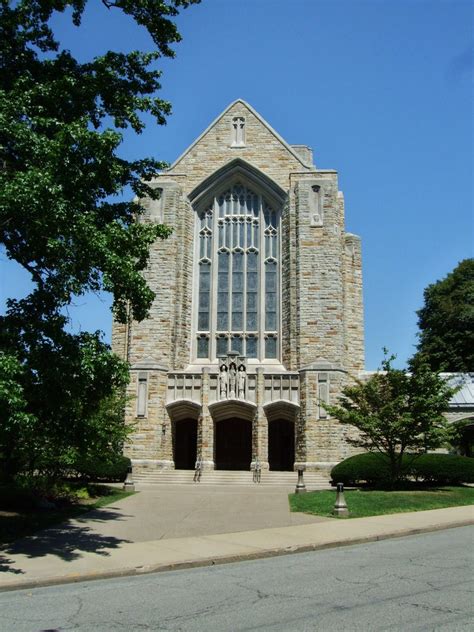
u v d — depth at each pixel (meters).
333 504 21.42
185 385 37.00
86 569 11.30
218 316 40.06
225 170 40.91
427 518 18.75
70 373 13.45
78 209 14.04
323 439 35.38
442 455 30.77
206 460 35.62
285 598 9.05
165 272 38.38
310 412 35.84
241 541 14.59
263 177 40.62
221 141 41.47
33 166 13.04
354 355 39.78
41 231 12.95
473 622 7.55
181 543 14.40
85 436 15.60
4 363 11.63
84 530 16.66
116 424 26.33
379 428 27.03
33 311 13.85
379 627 7.40
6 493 21.09
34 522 17.56
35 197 12.23
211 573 11.31
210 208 41.66
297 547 13.59
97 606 8.86
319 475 34.75
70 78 15.19
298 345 37.50
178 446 40.84
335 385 36.03
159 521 18.53
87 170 14.25
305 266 38.19
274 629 7.45
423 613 8.01
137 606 8.82
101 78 15.95
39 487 21.73
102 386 14.90
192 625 7.74
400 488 28.12
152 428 36.09
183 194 40.47
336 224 38.72
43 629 7.71
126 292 14.84
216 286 40.38
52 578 10.54
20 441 19.33
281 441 40.22
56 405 13.84
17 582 10.20
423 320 54.19
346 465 30.23
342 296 39.41
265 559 12.78
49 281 13.95
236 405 36.91
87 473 30.75
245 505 22.53
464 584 9.71
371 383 28.20
